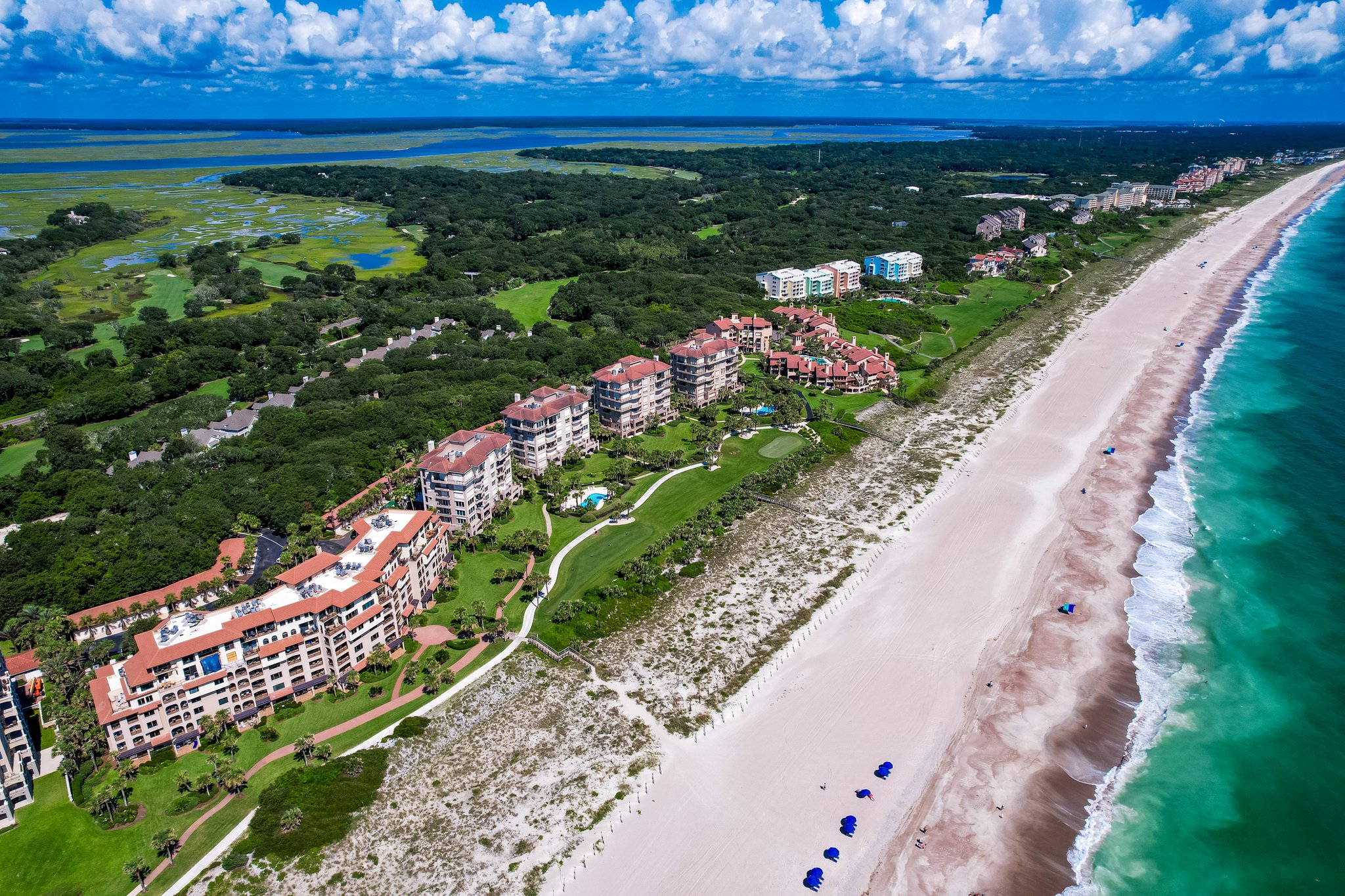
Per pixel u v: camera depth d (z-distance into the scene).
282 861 95.62
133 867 92.06
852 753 111.38
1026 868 95.25
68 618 132.25
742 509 173.12
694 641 134.00
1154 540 162.25
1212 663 128.75
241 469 178.25
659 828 100.06
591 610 141.00
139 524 157.00
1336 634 134.75
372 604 127.69
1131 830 100.38
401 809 103.06
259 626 115.69
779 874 94.19
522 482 188.12
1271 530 164.75
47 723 117.44
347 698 122.25
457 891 91.94
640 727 115.69
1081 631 136.38
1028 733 115.19
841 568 153.50
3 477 180.12
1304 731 115.50
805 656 130.38
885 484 186.25
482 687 124.19
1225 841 98.88
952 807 103.31
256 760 110.44
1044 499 178.62
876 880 93.44
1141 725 116.69
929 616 139.88
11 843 97.38
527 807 103.00
